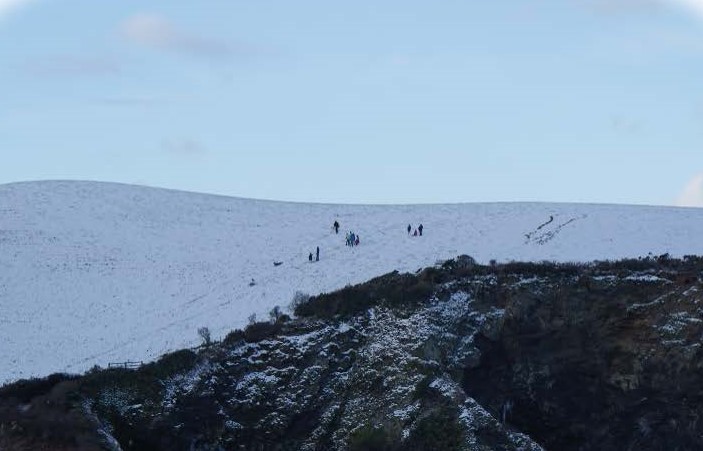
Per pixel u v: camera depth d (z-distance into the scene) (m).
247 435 71.44
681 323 74.50
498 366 75.31
